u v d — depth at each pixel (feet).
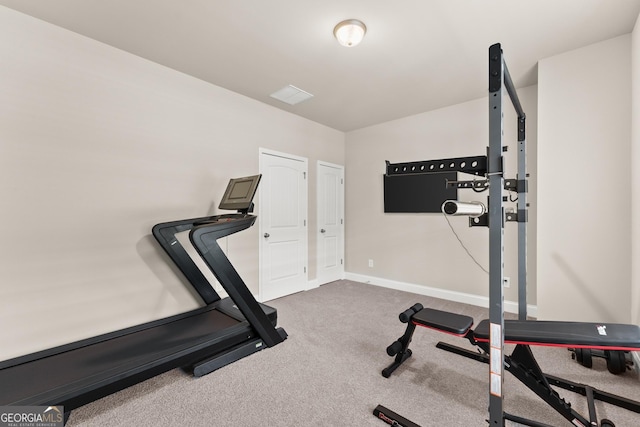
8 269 6.26
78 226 7.16
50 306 6.75
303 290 13.26
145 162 8.35
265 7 6.19
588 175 7.62
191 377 6.37
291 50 7.86
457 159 4.61
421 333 8.59
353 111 12.48
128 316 7.97
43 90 6.68
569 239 7.87
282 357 7.22
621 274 7.22
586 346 4.66
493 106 3.96
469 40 7.38
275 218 12.09
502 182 3.94
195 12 6.35
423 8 6.20
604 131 7.41
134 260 8.11
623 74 7.16
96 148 7.45
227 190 9.26
